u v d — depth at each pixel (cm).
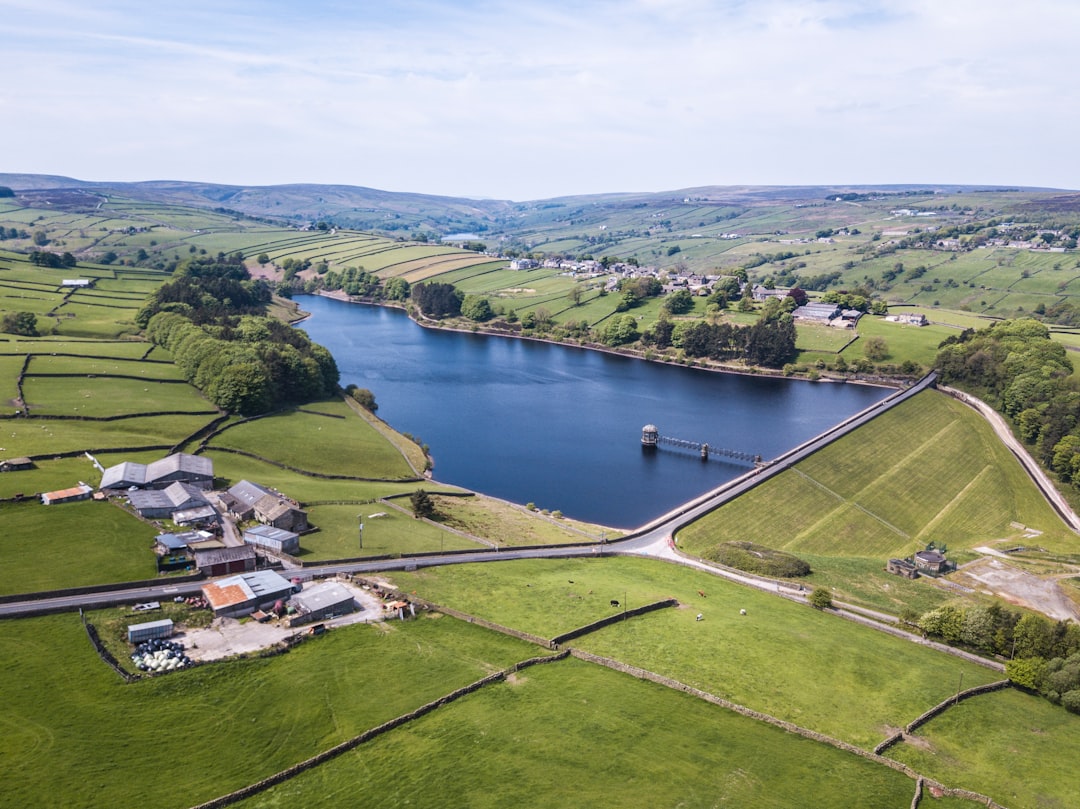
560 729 9688
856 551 18900
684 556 16812
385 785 8500
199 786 8200
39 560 12281
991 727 10588
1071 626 12281
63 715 8950
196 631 10962
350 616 11881
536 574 14650
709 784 8919
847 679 11469
